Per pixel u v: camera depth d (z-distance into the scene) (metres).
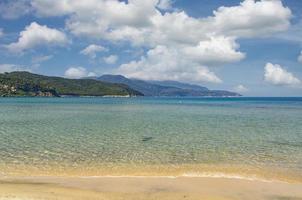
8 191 17.09
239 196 17.34
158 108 117.00
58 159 26.56
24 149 30.64
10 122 56.41
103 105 140.12
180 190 18.22
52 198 16.11
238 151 30.36
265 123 58.31
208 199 16.75
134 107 123.69
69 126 50.56
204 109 112.12
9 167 23.72
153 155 28.39
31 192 17.08
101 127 49.59
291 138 39.00
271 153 29.56
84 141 35.69
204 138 38.62
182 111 98.00
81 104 149.00
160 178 20.86
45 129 46.28
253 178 21.22
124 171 22.94
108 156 27.84
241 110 106.31
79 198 16.42
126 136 39.81
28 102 169.12
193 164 25.16
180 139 37.59
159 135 40.97
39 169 23.30
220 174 22.19
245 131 45.59
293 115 80.62
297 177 21.64
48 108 107.69
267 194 17.75
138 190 18.12
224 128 49.38
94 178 20.75
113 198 16.61
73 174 22.00
